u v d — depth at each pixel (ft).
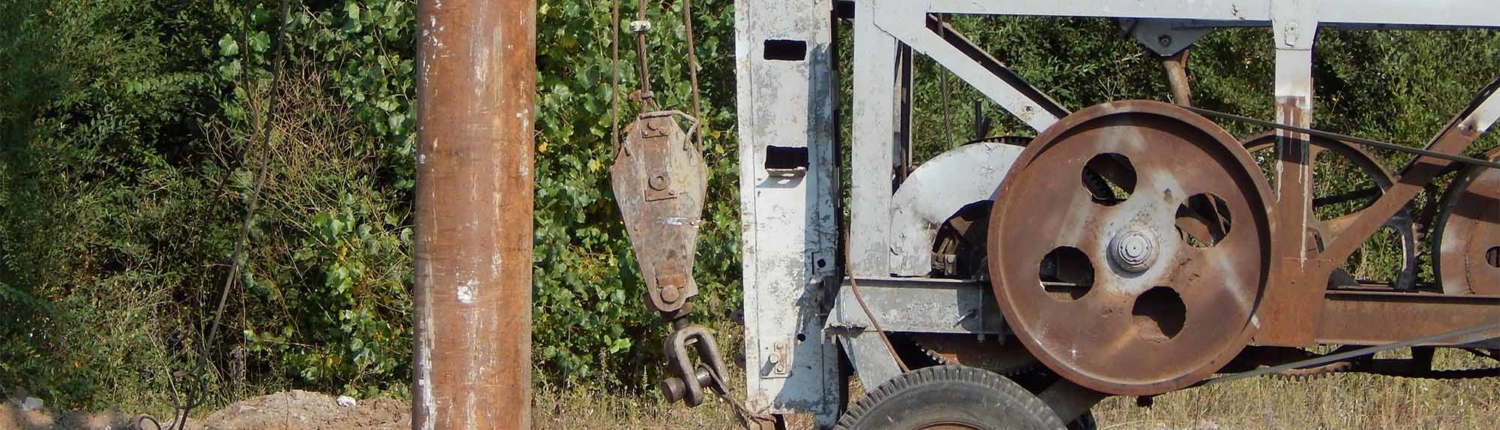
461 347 14.25
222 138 32.71
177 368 32.37
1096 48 41.14
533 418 28.19
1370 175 18.19
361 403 29.50
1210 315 16.38
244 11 27.12
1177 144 16.28
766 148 17.57
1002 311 16.20
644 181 16.40
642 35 16.97
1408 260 18.58
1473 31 37.14
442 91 14.19
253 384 32.45
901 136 20.77
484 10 14.19
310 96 29.37
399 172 29.07
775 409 17.60
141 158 33.63
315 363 31.14
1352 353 16.88
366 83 27.99
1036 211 16.35
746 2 17.51
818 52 17.47
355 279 29.27
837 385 17.56
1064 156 16.31
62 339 30.07
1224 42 41.34
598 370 30.37
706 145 29.68
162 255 33.19
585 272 29.30
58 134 30.83
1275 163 16.70
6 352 29.35
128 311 31.42
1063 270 17.28
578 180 28.63
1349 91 40.65
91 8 30.96
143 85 32.01
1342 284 19.30
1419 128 37.09
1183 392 28.43
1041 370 18.31
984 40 39.75
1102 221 16.34
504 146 14.30
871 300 16.94
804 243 17.60
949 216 16.96
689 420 28.53
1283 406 28.12
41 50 29.45
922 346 17.43
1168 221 16.30
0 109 29.09
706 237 29.86
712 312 30.50
